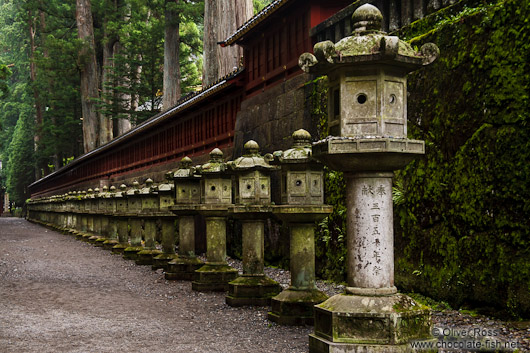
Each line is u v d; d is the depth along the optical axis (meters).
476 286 6.80
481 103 6.96
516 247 6.30
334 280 10.35
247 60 16.03
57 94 54.09
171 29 36.19
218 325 6.77
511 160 6.41
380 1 10.03
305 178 6.81
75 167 47.62
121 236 18.11
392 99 4.91
